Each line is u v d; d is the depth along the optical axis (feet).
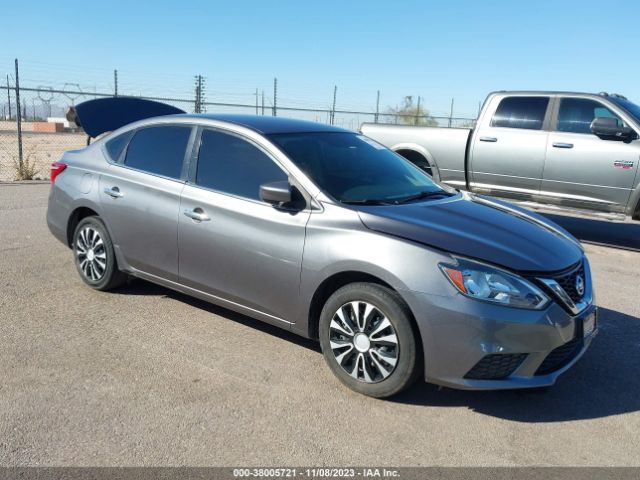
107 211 16.10
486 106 28.32
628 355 14.23
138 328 14.66
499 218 12.92
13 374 12.05
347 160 14.26
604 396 12.17
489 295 10.48
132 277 17.07
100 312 15.62
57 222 17.80
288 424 10.63
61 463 9.26
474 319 10.39
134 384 11.86
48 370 12.29
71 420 10.46
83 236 17.04
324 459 9.66
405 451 9.97
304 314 12.46
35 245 22.22
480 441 10.36
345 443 10.13
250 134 13.92
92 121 24.12
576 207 26.30
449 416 11.15
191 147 14.80
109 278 16.52
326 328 12.10
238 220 13.26
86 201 16.65
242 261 13.24
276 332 14.71
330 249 11.79
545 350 10.65
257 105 57.21
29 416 10.53
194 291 14.62
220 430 10.36
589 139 25.52
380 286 11.31
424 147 29.63
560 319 10.76
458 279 10.57
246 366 12.83
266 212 12.87
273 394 11.68
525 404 11.71
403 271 10.87
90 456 9.46
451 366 10.67
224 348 13.69
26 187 38.27
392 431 10.55
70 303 16.19
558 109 26.43
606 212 25.68
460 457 9.86
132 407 10.99
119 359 12.94
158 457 9.52
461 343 10.52
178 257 14.61
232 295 13.71
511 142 27.20
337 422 10.77
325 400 11.51
